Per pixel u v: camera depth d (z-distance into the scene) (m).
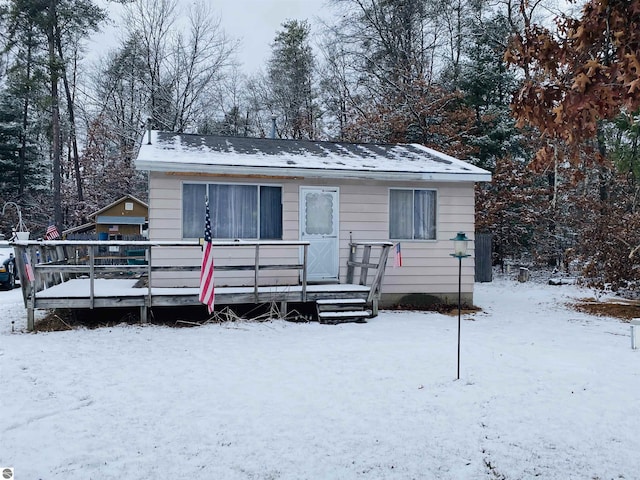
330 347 7.48
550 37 3.31
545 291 15.12
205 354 7.07
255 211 10.50
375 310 9.80
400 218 11.20
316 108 30.20
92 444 4.29
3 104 31.92
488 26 20.92
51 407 5.08
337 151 12.46
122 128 29.53
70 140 31.08
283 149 12.12
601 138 15.52
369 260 10.93
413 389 5.65
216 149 11.24
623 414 4.85
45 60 21.31
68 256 11.82
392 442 4.34
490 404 5.16
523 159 20.95
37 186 31.84
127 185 29.16
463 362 6.67
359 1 25.17
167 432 4.54
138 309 9.47
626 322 9.86
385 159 11.84
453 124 20.06
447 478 3.78
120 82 31.22
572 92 3.01
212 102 30.27
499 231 20.03
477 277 17.88
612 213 14.63
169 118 28.25
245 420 4.80
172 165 9.55
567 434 4.45
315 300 9.46
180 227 10.07
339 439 4.40
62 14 21.67
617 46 2.95
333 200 10.91
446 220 11.37
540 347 7.53
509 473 3.83
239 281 10.46
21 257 8.23
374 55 24.91
